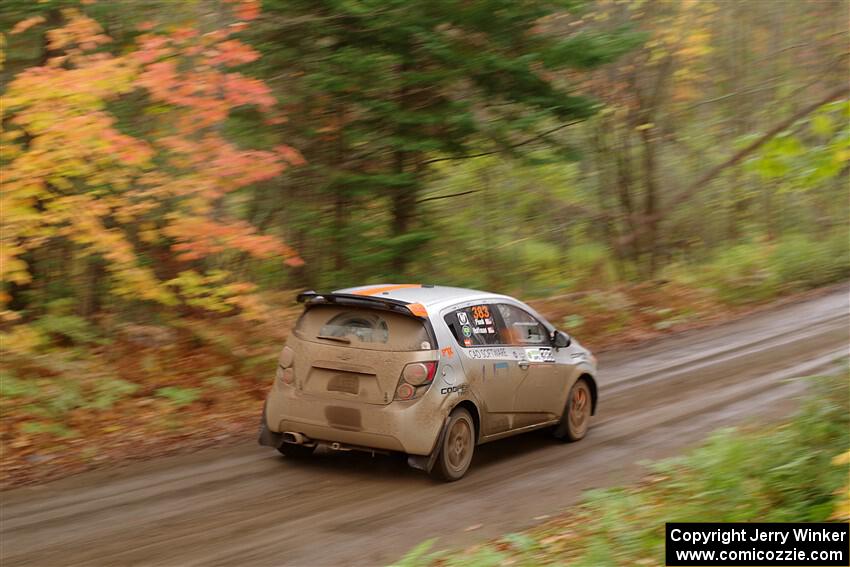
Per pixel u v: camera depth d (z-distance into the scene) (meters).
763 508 7.09
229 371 13.38
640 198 23.66
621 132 22.70
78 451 9.77
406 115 14.16
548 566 6.18
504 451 9.99
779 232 28.80
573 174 22.56
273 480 8.62
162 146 11.55
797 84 25.06
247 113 13.63
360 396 8.55
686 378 14.08
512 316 9.88
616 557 6.33
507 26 14.50
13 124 11.19
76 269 14.16
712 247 27.97
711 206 26.88
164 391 11.88
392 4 13.22
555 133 17.30
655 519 7.11
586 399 10.80
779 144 6.73
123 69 10.53
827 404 8.25
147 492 8.19
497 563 6.25
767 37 25.66
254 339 14.25
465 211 20.05
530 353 9.82
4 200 10.01
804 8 25.44
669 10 21.45
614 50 15.05
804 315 20.02
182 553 6.60
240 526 7.23
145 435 10.48
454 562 6.21
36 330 12.66
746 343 16.98
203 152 11.22
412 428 8.36
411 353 8.48
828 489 6.91
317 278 15.27
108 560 6.45
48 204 10.52
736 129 25.86
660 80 22.41
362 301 8.71
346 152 14.92
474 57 14.17
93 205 10.70
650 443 10.30
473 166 19.03
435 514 7.62
